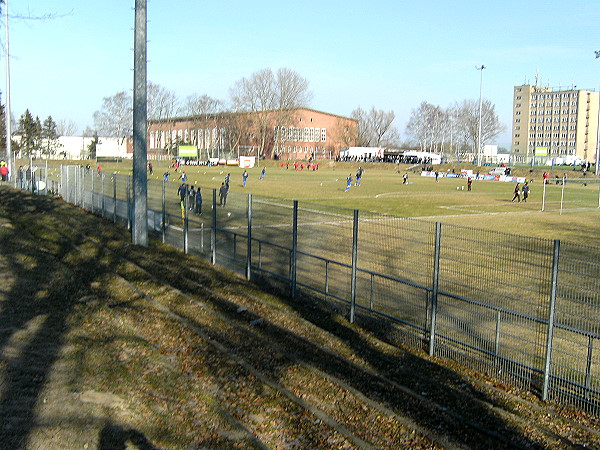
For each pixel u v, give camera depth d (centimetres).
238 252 1691
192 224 1992
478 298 999
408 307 1123
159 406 770
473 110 15350
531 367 898
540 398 884
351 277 1245
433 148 18750
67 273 1529
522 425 781
